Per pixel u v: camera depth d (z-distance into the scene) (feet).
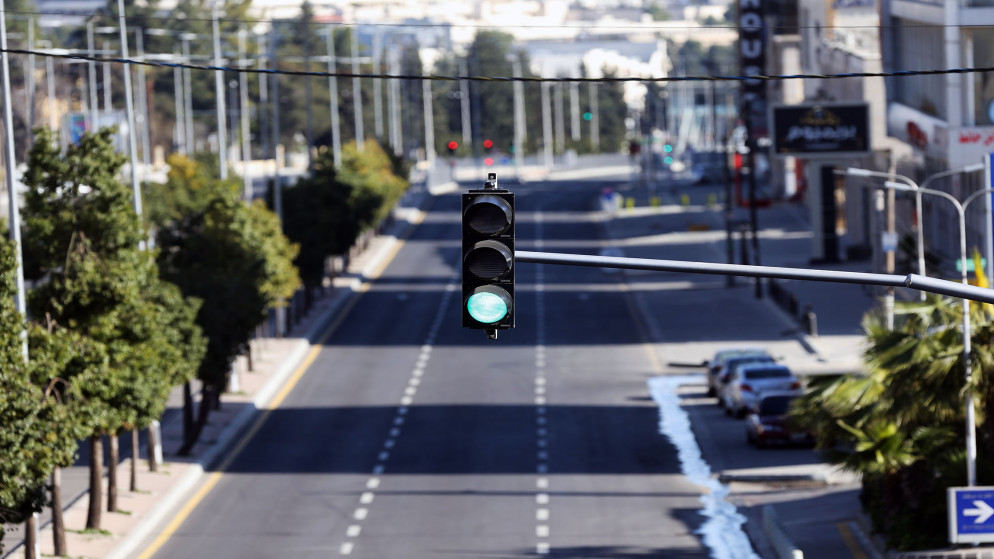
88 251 320.29
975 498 281.33
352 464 441.27
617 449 453.58
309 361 645.51
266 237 638.12
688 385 565.94
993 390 293.43
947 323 302.86
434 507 380.78
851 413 306.35
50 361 267.59
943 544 294.46
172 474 425.28
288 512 379.55
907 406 299.17
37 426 251.39
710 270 147.84
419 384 580.30
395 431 490.90
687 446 455.63
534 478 414.82
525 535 346.95
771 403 451.12
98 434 341.82
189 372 415.23
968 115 614.75
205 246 539.70
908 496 307.58
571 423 496.23
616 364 613.93
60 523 326.44
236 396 554.05
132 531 354.95
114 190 327.26
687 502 380.99
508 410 522.47
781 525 343.46
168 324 407.44
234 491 409.69
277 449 469.57
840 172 463.01
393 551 333.21
